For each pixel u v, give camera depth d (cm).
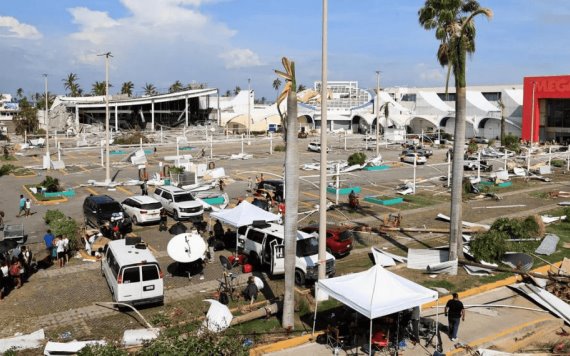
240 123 10662
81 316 1522
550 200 3469
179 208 2755
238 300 1648
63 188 3747
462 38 1838
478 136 9144
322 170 1488
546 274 1866
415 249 2142
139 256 1627
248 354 1165
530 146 6856
